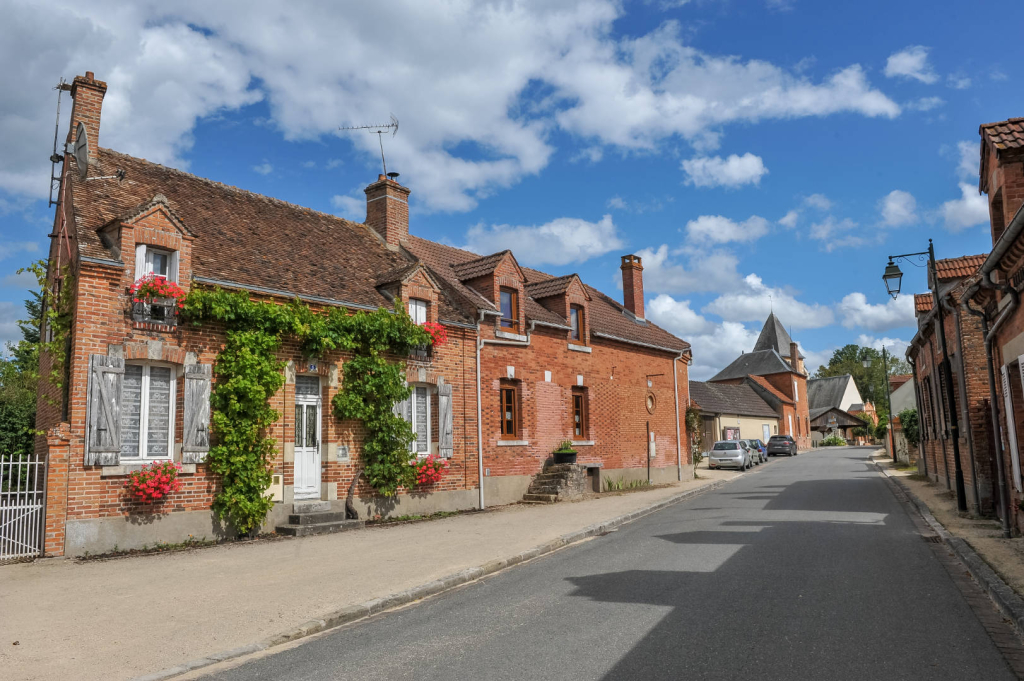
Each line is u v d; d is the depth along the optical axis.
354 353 15.95
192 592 8.81
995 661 5.59
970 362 15.22
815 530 12.74
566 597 8.20
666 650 5.99
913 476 26.16
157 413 12.83
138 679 5.81
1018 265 9.55
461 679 5.49
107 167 15.45
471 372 18.98
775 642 6.15
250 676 5.88
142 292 12.34
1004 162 9.95
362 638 6.95
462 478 18.34
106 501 11.84
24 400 20.75
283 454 14.41
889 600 7.61
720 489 24.00
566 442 21.91
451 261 22.48
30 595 8.70
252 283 14.38
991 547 10.16
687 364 30.83
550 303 23.17
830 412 80.88
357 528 14.99
